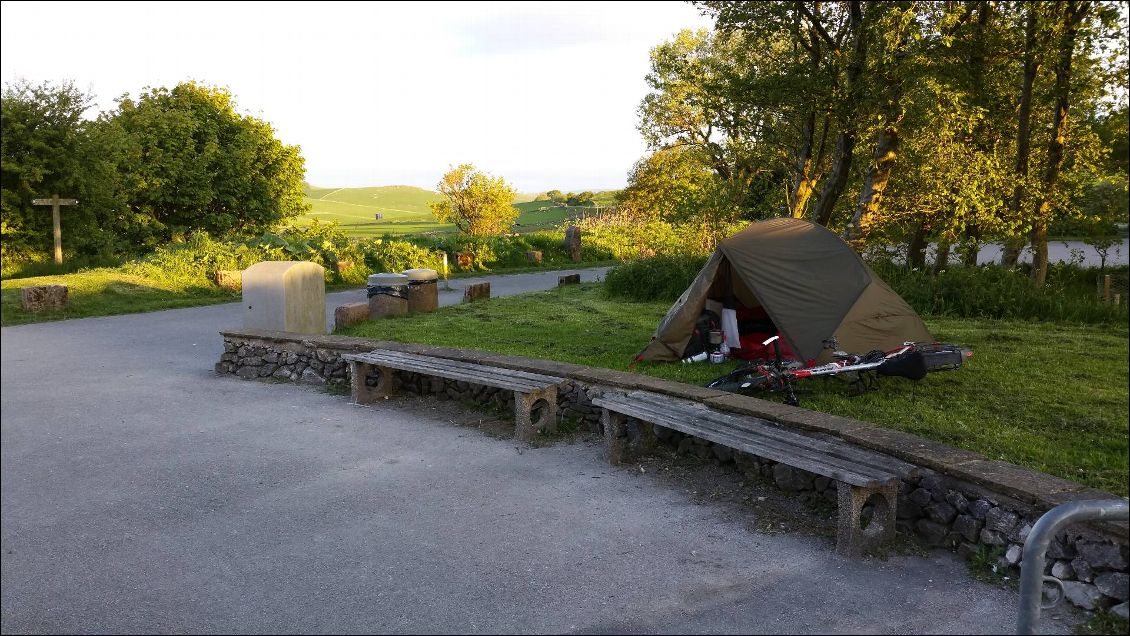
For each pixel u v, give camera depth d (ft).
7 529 15.87
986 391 24.07
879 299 27.04
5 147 84.07
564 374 23.35
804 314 26.05
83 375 32.73
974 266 51.62
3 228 83.41
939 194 50.49
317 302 36.42
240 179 134.62
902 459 14.92
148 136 122.52
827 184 58.65
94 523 16.20
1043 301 42.65
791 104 49.93
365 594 12.92
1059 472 16.16
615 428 19.56
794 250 28.02
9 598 12.86
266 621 12.06
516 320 44.57
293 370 31.22
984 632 11.36
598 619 11.98
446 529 15.71
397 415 25.23
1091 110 65.98
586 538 15.14
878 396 23.27
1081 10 58.95
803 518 15.71
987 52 61.21
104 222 107.55
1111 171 70.28
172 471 19.67
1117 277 70.85
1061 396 23.39
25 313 51.52
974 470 13.80
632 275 59.26
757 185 76.54
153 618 12.17
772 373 22.56
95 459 20.76
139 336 44.04
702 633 11.48
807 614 11.99
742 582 13.11
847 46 52.47
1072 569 12.10
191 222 129.80
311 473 19.44
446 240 97.50
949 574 13.21
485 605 12.49
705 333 29.19
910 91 45.83
